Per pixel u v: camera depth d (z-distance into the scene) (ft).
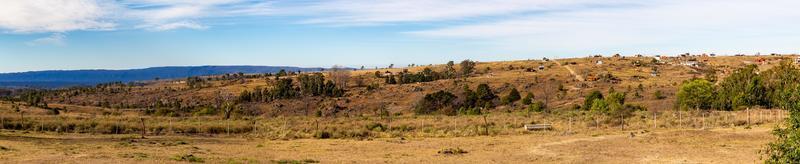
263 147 136.05
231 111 354.33
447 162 102.37
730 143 124.47
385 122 228.63
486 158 108.06
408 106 426.51
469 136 162.50
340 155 115.55
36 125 195.11
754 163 96.17
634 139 136.67
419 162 102.47
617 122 194.29
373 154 117.08
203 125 207.72
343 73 618.44
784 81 255.09
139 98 591.37
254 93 511.81
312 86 513.45
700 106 268.00
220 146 138.51
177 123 222.69
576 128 181.98
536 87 519.60
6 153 104.22
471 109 316.19
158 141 152.56
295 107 452.76
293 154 118.21
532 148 124.26
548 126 180.04
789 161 52.80
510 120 221.25
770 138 130.31
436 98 377.50
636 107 290.15
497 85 536.01
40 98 542.98
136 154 105.60
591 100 322.55
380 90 525.34
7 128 189.88
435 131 180.34
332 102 465.47
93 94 632.38
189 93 605.31
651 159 103.50
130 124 208.23
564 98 434.71
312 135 169.27
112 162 88.94
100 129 190.49
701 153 110.11
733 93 260.62
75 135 173.78
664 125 182.91
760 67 645.92
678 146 121.70
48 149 117.39
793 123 53.36
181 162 93.20
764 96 259.60
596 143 130.72
